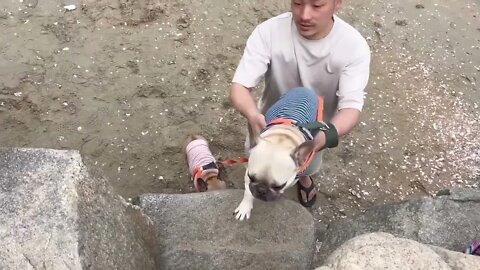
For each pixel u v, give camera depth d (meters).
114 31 2.81
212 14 2.93
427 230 1.84
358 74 1.69
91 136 2.44
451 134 2.59
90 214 1.22
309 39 1.67
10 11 2.83
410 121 2.62
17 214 1.16
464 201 1.95
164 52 2.75
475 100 2.74
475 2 3.15
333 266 1.29
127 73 2.66
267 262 1.62
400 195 2.38
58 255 1.10
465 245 1.81
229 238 1.66
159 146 2.44
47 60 2.67
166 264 1.59
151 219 1.67
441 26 3.03
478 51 2.95
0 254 1.10
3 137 2.39
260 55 1.73
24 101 2.51
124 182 2.33
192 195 1.79
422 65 2.85
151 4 2.93
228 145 2.46
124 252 1.29
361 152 2.49
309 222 1.73
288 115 1.59
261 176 1.42
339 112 1.68
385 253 1.27
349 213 2.31
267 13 2.97
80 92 2.57
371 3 3.08
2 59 2.64
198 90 2.63
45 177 1.23
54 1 2.89
